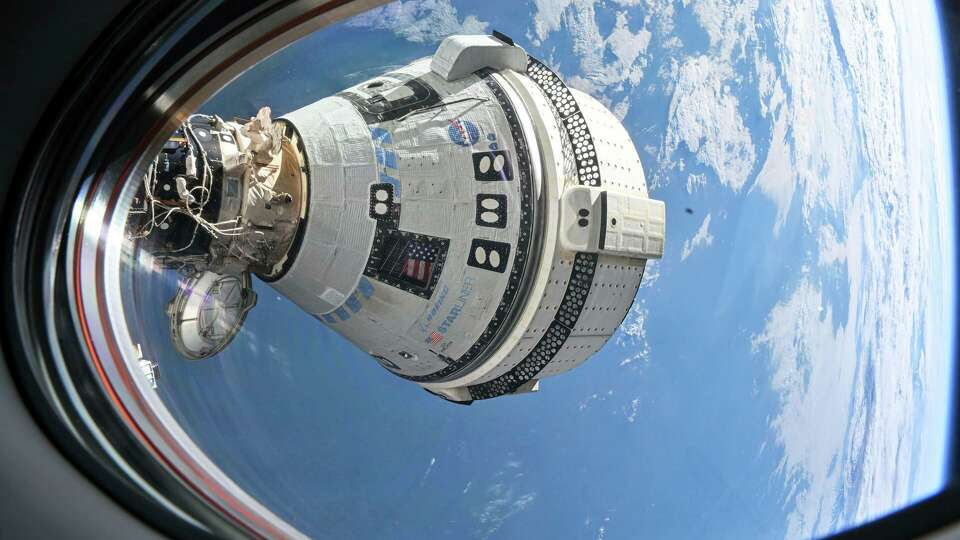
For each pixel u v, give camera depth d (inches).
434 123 562.3
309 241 536.4
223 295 549.0
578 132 606.5
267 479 717.9
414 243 550.6
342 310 578.9
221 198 504.1
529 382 674.2
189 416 550.0
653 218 606.5
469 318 581.6
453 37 593.6
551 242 577.9
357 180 537.3
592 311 621.3
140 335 469.4
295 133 544.1
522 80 607.8
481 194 561.3
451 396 688.4
